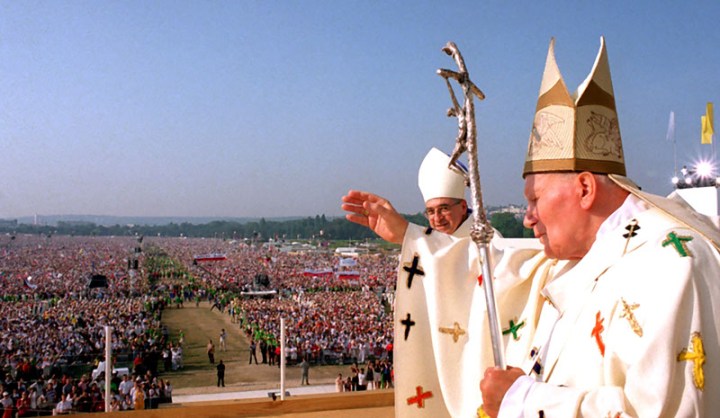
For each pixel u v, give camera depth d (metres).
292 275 106.06
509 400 1.98
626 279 1.98
